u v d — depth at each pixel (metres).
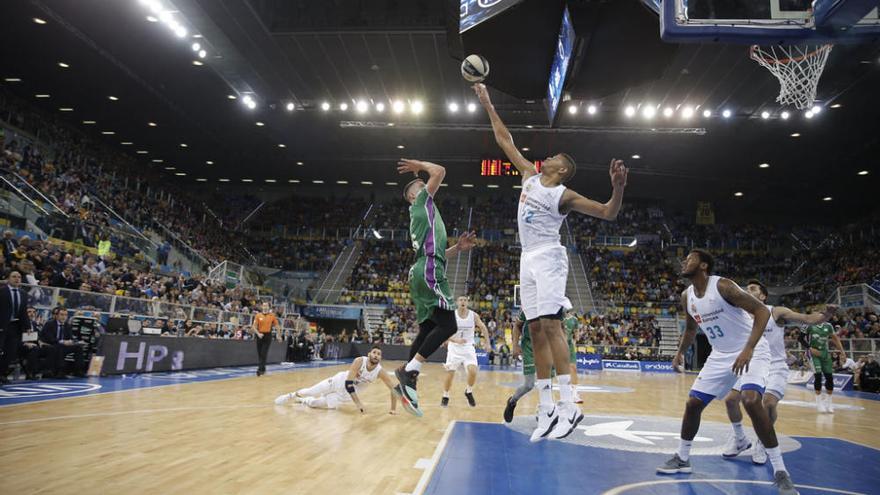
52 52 21.45
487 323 28.12
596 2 9.09
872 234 33.25
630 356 27.00
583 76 11.27
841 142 27.20
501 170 32.84
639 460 5.01
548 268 3.45
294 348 20.67
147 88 24.64
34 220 17.03
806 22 4.82
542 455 5.04
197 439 5.27
